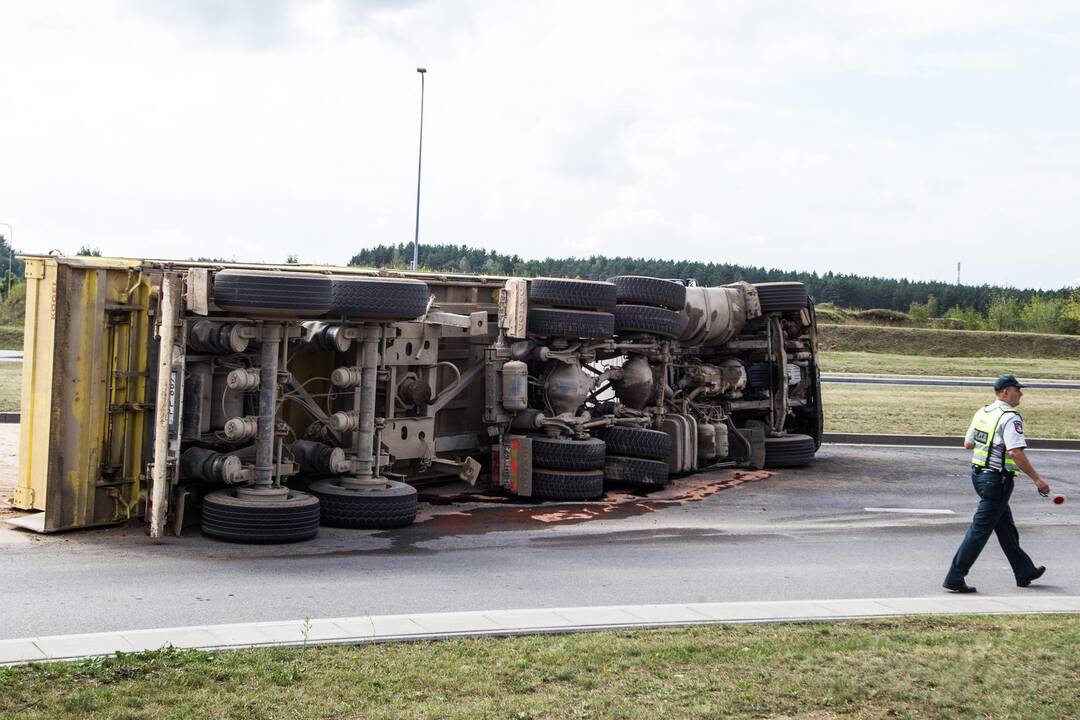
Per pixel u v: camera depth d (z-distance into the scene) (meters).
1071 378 48.94
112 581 8.68
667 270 94.44
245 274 10.23
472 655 6.65
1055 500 9.28
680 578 9.60
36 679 5.86
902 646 7.15
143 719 5.38
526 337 14.00
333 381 11.82
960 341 73.44
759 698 6.04
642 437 14.64
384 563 9.82
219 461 10.59
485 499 13.75
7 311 61.00
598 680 6.25
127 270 10.84
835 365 52.88
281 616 7.76
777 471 17.33
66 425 10.45
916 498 15.03
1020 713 5.93
